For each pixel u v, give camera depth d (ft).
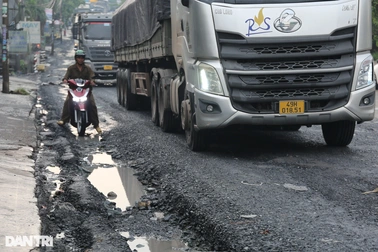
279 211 19.80
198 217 20.01
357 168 27.17
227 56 30.17
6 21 76.84
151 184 26.45
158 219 21.11
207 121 30.68
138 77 54.24
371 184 23.86
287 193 22.40
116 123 49.03
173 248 17.84
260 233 17.46
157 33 42.86
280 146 34.19
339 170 26.73
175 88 37.17
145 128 44.16
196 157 30.89
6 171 26.96
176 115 39.22
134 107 60.13
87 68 42.91
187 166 28.32
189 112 33.01
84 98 41.78
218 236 17.94
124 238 18.49
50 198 23.86
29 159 31.27
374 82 31.40
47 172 29.32
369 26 31.04
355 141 35.81
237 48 30.17
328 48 30.19
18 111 54.70
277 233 17.38
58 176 28.45
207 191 22.89
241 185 23.81
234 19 30.07
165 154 32.22
